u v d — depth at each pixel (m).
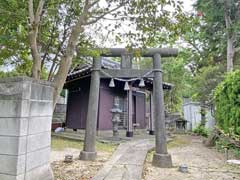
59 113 13.01
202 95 11.15
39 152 2.92
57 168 4.48
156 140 5.30
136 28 3.86
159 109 5.39
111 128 10.65
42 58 4.92
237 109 6.65
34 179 2.79
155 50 5.61
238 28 10.32
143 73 5.71
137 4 3.64
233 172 4.70
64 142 8.19
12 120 2.55
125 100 11.72
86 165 4.83
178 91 18.36
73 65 5.89
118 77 5.78
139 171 4.35
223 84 7.84
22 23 3.87
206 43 14.08
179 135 12.17
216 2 10.51
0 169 2.52
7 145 2.53
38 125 2.90
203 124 12.56
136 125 10.97
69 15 4.49
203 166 5.23
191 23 3.74
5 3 3.63
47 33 4.50
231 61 10.59
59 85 3.70
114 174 4.12
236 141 6.39
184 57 16.88
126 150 6.51
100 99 10.21
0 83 2.64
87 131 5.55
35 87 2.83
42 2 3.46
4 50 4.34
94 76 5.79
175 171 4.71
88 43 4.59
